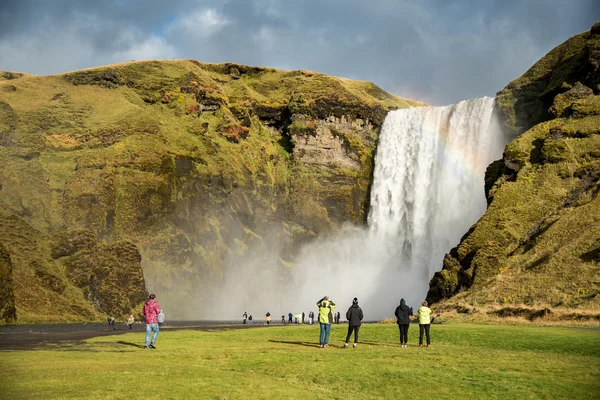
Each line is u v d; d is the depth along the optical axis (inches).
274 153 5511.8
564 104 3545.8
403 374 804.0
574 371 845.8
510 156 3302.2
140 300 3565.5
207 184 4628.4
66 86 5108.3
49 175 4202.8
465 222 4544.8
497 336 1328.7
